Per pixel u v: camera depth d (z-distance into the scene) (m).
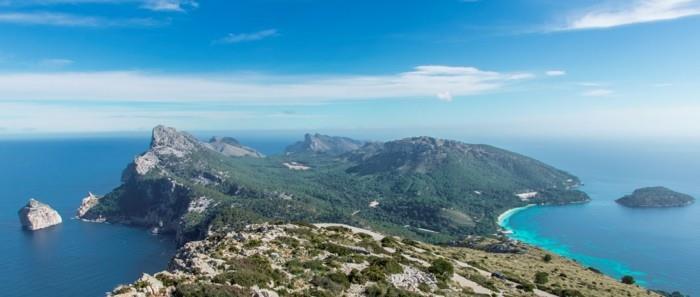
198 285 45.66
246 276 51.41
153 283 45.59
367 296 55.66
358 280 60.44
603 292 105.25
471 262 109.88
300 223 110.06
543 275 102.62
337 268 64.38
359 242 89.25
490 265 117.75
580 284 111.69
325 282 56.69
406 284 64.12
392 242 102.62
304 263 63.66
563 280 113.75
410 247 108.44
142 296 42.06
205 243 79.25
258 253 67.19
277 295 49.12
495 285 82.12
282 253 69.69
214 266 56.47
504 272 106.94
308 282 57.03
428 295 61.75
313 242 81.94
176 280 47.72
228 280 50.03
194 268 55.22
